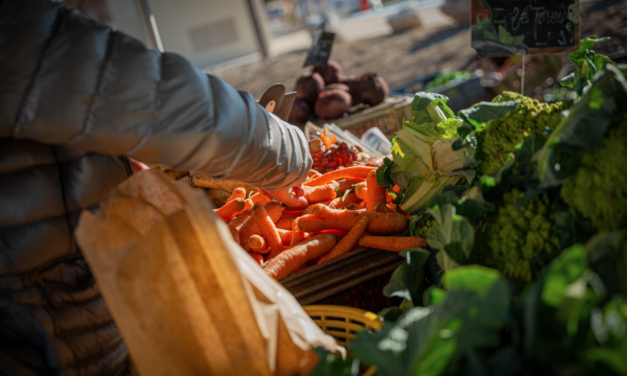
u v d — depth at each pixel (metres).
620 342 0.84
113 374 1.47
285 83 10.68
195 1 17.55
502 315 0.95
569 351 0.90
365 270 1.72
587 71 1.93
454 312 0.96
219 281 1.18
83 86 1.21
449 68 8.15
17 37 1.16
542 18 2.03
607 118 1.21
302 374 1.21
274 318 1.23
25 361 1.22
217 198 2.61
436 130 1.88
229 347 1.18
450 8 11.75
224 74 14.52
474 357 0.96
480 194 1.45
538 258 1.26
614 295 0.99
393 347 1.06
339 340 1.48
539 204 1.34
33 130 1.22
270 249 1.97
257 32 16.02
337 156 2.74
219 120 1.36
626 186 1.17
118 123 1.26
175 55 1.34
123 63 1.25
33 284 1.30
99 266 1.18
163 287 1.18
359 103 4.21
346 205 2.31
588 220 1.23
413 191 1.95
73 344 1.33
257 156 1.51
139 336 1.18
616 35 6.61
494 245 1.38
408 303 1.50
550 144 1.29
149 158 1.35
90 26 1.25
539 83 5.50
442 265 1.45
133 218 1.30
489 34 2.14
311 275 1.64
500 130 1.54
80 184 1.43
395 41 12.07
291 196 2.01
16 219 1.29
